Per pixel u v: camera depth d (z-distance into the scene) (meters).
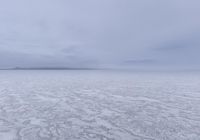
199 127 2.65
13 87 7.82
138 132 2.47
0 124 2.81
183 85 8.85
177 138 2.23
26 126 2.73
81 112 3.60
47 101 4.69
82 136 2.34
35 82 10.46
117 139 2.23
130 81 11.38
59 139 2.23
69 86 8.37
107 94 5.94
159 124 2.81
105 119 3.13
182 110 3.73
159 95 5.71
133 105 4.25
